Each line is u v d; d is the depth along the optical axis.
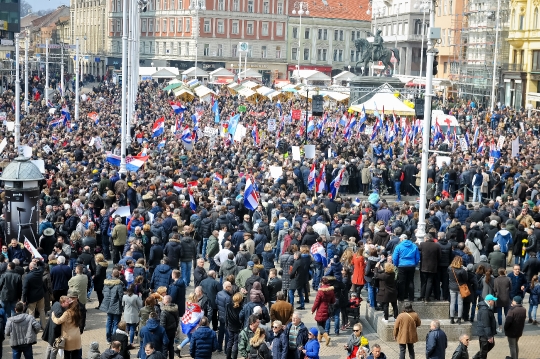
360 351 31.33
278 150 87.06
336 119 117.69
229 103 148.88
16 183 46.31
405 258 39.97
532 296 43.56
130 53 117.38
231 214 51.62
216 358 36.66
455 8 198.00
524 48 160.62
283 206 53.84
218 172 66.12
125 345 31.14
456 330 40.22
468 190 72.25
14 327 33.19
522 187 62.91
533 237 48.66
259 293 34.91
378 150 81.00
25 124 104.94
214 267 47.06
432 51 43.88
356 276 42.66
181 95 131.88
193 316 34.66
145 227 46.47
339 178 60.03
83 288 37.03
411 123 101.25
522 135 105.56
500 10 167.12
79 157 74.81
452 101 160.38
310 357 31.44
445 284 41.12
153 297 33.53
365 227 51.03
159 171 68.69
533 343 40.84
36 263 37.69
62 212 48.44
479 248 47.50
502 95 167.38
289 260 43.00
